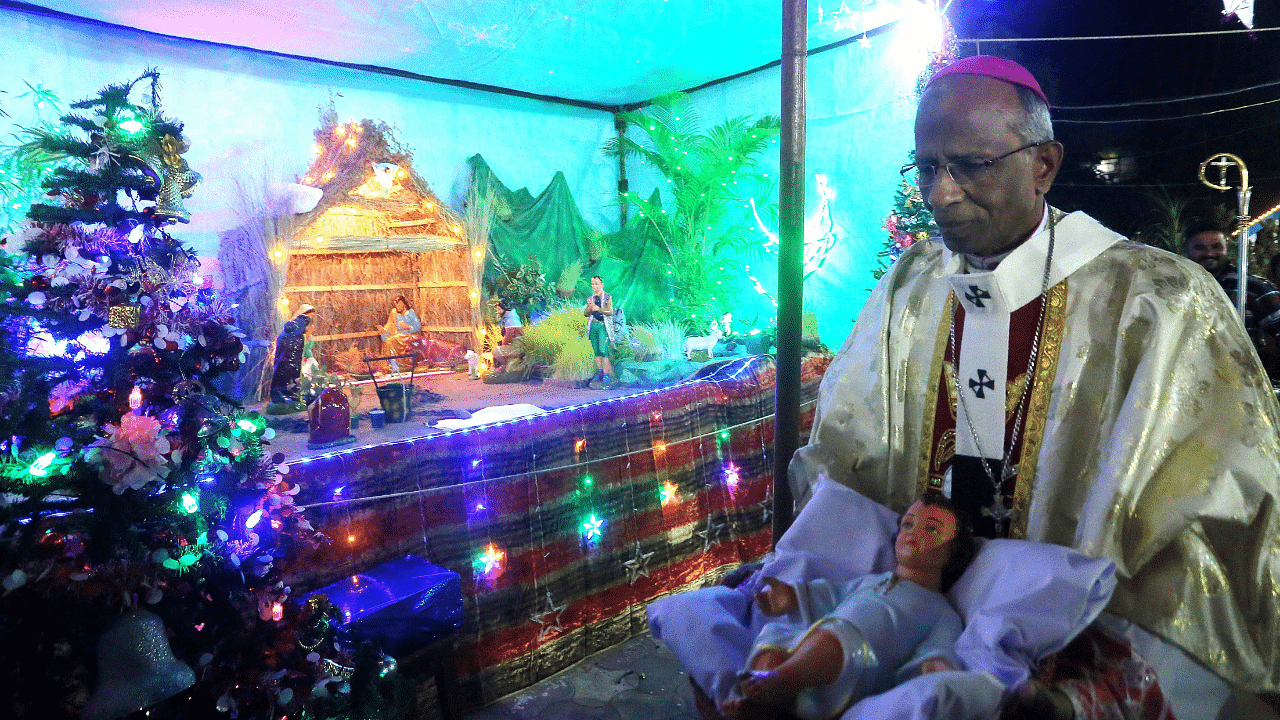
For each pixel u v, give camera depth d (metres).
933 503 1.58
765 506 5.37
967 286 1.65
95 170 2.29
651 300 7.96
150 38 5.05
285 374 4.68
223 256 5.39
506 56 5.94
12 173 3.73
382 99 6.29
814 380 5.52
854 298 6.76
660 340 6.20
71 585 2.07
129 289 2.28
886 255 5.42
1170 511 1.35
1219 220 4.51
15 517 2.10
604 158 7.98
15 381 2.10
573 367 5.34
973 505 1.69
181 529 2.36
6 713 2.00
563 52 5.98
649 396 4.80
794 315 2.53
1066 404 1.54
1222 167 3.31
